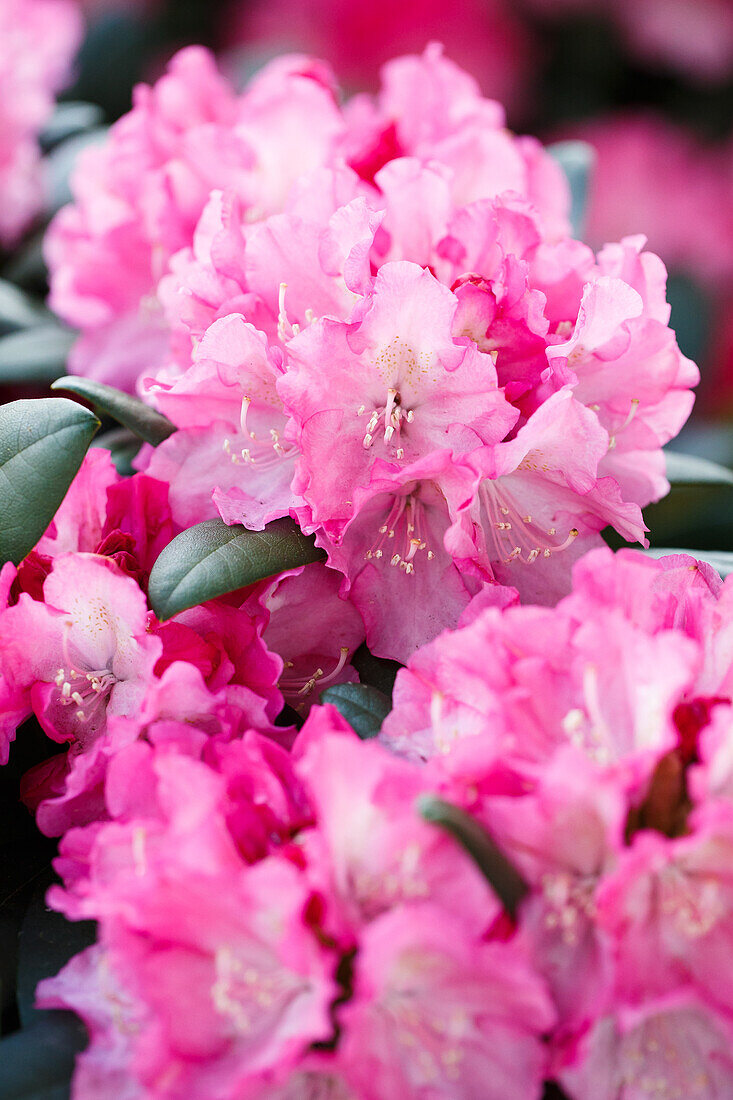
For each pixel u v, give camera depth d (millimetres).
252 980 564
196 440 663
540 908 568
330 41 1308
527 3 1328
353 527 649
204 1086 561
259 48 1290
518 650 591
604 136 1367
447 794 565
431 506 652
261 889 552
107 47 1301
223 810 578
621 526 654
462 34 1317
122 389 763
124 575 625
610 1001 556
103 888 576
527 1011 555
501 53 1330
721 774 573
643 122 1381
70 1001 593
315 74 731
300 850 565
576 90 1376
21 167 946
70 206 876
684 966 568
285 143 714
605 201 1348
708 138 1386
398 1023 565
